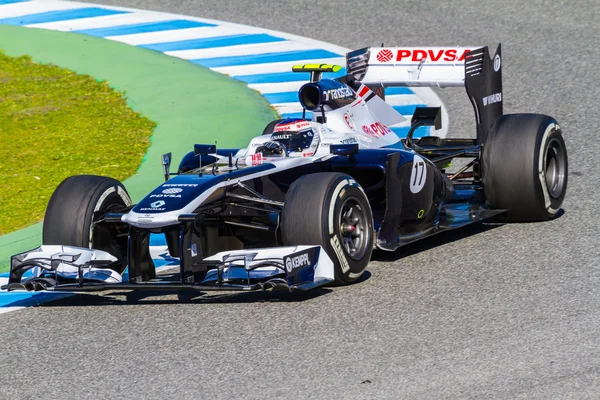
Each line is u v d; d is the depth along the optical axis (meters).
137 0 67.81
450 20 59.81
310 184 22.75
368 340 19.69
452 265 24.78
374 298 22.45
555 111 43.66
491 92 31.64
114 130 45.84
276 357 19.11
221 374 18.47
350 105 28.20
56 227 24.06
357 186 23.69
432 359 18.44
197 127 43.75
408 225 26.69
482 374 17.58
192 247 22.34
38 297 25.06
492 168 27.64
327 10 63.03
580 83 47.56
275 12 63.44
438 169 28.16
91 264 23.30
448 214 28.73
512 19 59.25
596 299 21.28
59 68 56.12
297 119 26.89
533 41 55.16
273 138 26.61
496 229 28.17
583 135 39.44
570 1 61.78
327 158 25.91
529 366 17.81
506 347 18.81
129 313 22.88
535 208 27.59
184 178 24.30
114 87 52.47
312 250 22.11
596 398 16.30
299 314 21.66
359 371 18.08
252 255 21.77
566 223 28.09
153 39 59.34
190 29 60.94
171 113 46.72
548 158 28.33
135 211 22.83
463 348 18.91
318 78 28.98
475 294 22.25
